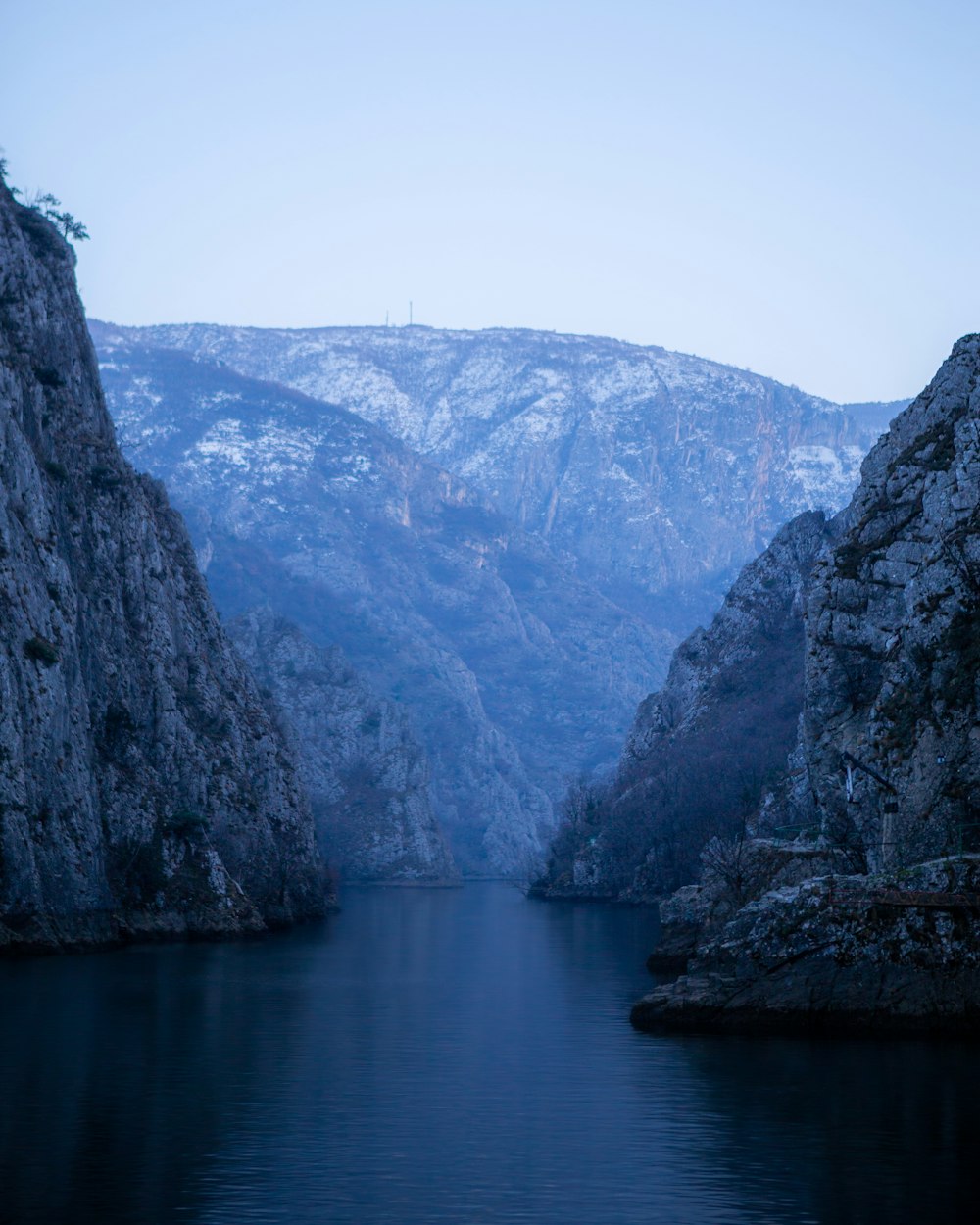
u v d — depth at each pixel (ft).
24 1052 231.71
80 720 440.04
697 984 262.47
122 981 330.54
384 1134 180.04
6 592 406.62
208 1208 148.56
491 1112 191.72
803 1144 173.37
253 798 572.51
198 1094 202.18
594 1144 174.81
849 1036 240.53
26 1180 157.17
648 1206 150.41
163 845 472.85
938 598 301.22
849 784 293.64
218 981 338.54
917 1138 175.11
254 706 650.02
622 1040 249.14
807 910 250.78
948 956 240.32
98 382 578.66
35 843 400.26
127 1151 170.09
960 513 315.78
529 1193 154.92
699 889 405.59
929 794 281.74
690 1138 177.17
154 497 632.38
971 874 247.29
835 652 354.13
